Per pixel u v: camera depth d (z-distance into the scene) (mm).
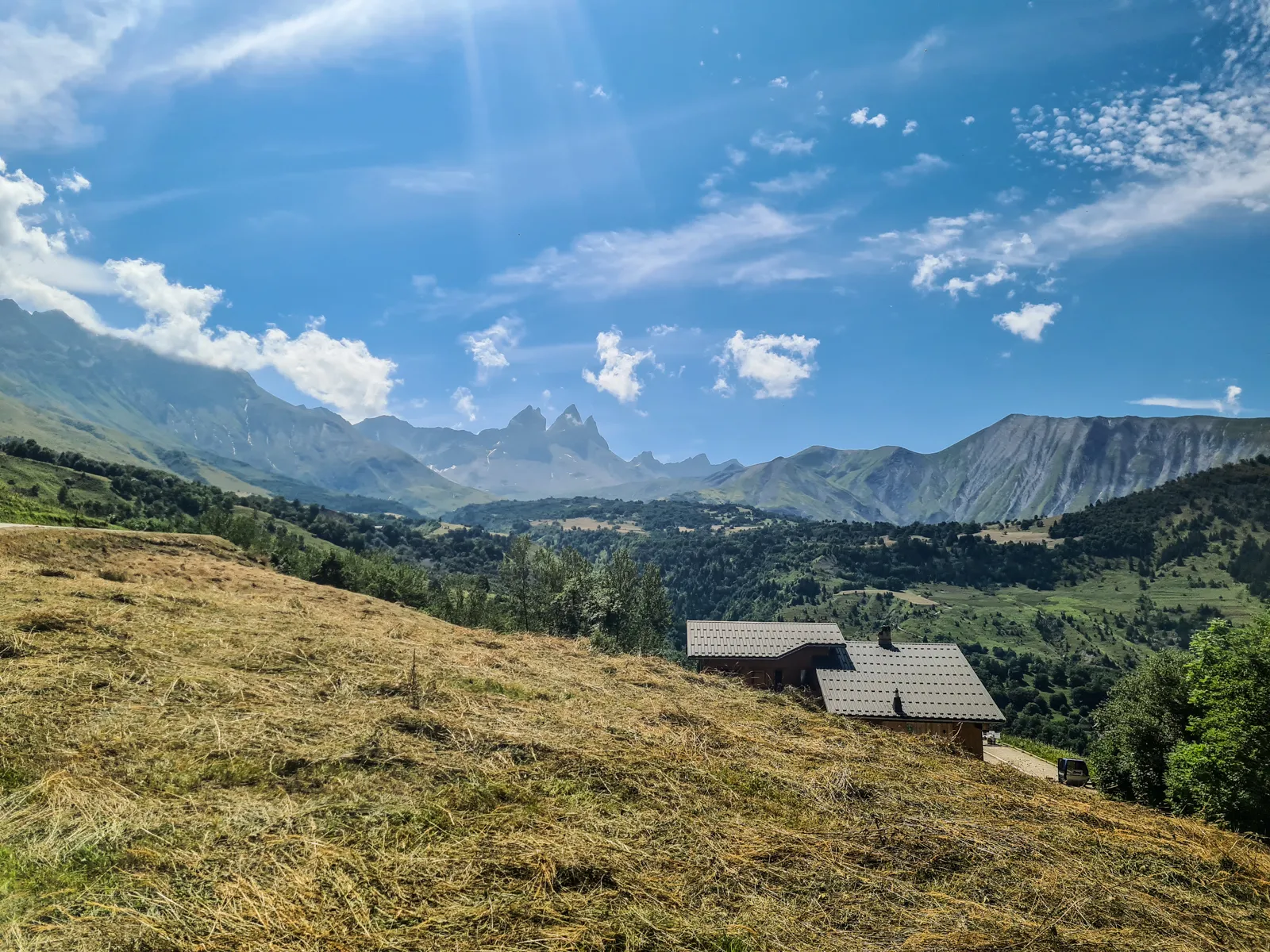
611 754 9266
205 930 5016
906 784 9922
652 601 53281
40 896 5203
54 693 9094
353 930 5184
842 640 38344
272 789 7340
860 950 5781
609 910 5828
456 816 7129
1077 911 6852
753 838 7449
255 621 15055
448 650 15773
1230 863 8703
